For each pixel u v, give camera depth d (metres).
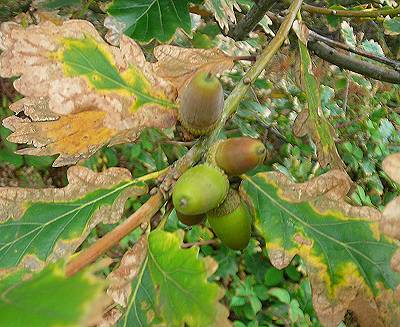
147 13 0.23
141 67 0.16
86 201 0.17
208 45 0.31
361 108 0.50
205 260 0.14
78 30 0.16
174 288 0.14
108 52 0.16
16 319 0.08
